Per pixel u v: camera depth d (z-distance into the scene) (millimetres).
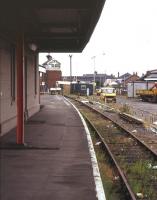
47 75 137875
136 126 27984
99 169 12867
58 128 23438
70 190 10047
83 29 21766
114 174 12453
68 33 22828
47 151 15516
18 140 16156
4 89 19359
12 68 21391
